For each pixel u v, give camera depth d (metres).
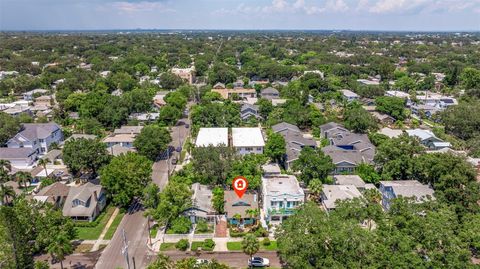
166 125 128.75
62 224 57.47
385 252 46.56
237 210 68.00
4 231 47.91
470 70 172.25
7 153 92.62
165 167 94.00
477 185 63.84
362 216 55.94
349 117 114.75
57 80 188.38
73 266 56.78
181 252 60.47
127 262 52.81
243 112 132.38
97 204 71.56
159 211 65.38
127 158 77.25
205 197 72.44
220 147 85.50
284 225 54.28
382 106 133.38
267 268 56.44
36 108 137.00
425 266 45.03
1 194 68.31
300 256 48.53
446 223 50.44
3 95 166.50
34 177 84.62
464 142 104.19
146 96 142.50
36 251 59.47
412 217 52.06
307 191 77.50
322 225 50.62
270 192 67.75
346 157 87.12
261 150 98.19
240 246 61.94
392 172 78.19
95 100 127.69
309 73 180.25
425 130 110.19
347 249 47.38
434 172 71.19
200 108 125.81
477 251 50.75
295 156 88.88
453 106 121.88
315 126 120.19
